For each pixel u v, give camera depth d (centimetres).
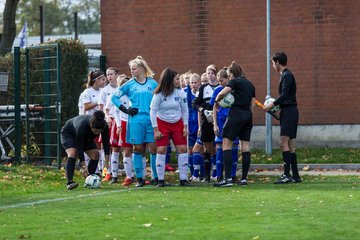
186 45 4250
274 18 4159
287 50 4147
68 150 2594
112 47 4319
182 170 2712
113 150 2909
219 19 4212
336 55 4119
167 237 1532
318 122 4138
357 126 4106
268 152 3831
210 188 2570
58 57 3422
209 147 2888
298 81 4147
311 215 1806
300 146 4141
